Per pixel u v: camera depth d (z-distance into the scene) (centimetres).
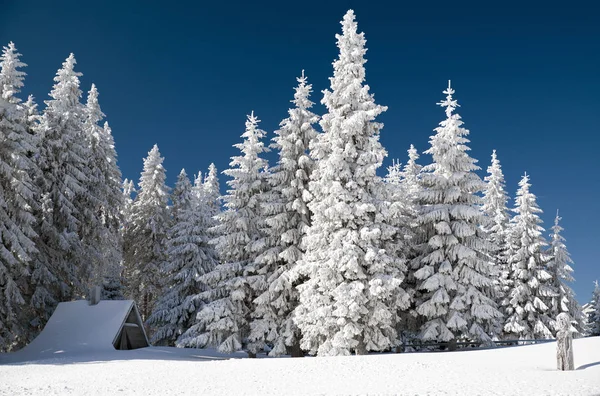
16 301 2752
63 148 3516
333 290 2345
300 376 1443
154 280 4384
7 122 2880
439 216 2656
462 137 2816
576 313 3809
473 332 2522
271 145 2977
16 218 2897
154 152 4878
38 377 1669
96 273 3662
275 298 2667
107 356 2547
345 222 2484
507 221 4253
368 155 2503
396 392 1054
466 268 2594
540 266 3806
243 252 2855
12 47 3219
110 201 4038
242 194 2909
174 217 4831
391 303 2472
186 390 1218
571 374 1270
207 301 3644
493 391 1012
